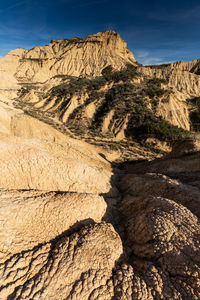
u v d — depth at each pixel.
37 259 4.54
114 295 4.23
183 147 27.28
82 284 4.19
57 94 71.00
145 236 6.49
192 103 66.31
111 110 53.91
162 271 4.88
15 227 5.21
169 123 47.69
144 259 5.73
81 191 10.80
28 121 27.64
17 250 4.63
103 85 67.69
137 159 36.19
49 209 6.43
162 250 5.48
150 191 12.44
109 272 4.86
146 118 48.03
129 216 9.42
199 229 6.18
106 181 14.30
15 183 8.18
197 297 4.03
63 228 6.29
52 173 9.71
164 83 67.38
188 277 4.54
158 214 7.25
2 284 3.74
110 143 44.12
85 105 60.38
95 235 5.80
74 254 4.87
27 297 3.64
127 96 57.59
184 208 7.68
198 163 18.06
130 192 13.87
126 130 49.00
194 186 12.98
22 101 72.50
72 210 7.00
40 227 5.77
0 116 25.20
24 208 5.86
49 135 27.36
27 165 8.84
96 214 8.27
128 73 71.31
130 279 4.66
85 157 19.38
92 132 49.88
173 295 4.16
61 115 59.50
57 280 4.12
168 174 18.42
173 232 6.06
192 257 5.05
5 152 8.49
